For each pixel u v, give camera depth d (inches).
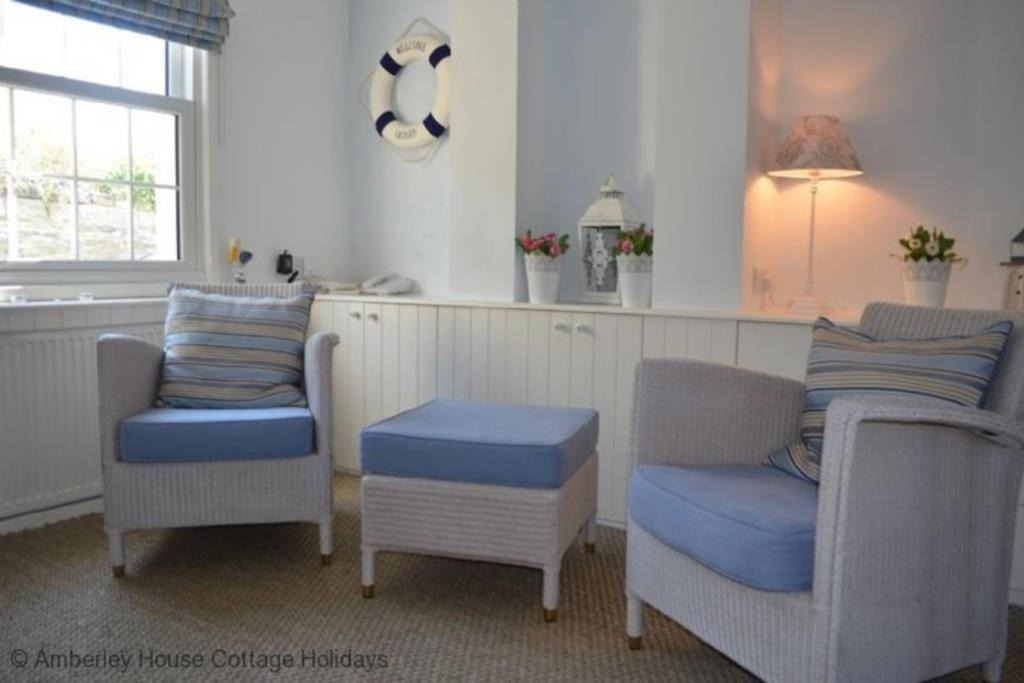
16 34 103.1
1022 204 98.3
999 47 98.5
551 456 76.9
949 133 102.3
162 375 99.0
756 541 56.8
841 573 54.7
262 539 101.0
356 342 127.3
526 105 121.7
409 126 136.7
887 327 75.0
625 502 106.3
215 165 124.6
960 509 61.2
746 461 74.9
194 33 118.5
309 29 138.1
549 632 76.7
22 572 88.4
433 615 80.0
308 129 139.0
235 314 101.8
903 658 59.0
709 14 101.9
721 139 102.2
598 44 122.6
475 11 121.7
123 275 115.1
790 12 111.5
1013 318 66.6
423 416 89.0
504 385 114.3
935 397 63.6
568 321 108.3
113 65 114.0
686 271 105.7
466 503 79.0
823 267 111.3
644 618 79.7
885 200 107.0
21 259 104.9
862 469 55.1
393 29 139.5
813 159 100.5
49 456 103.7
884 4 105.5
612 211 115.1
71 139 109.3
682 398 73.2
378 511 81.9
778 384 75.7
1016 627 78.6
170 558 93.8
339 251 145.6
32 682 65.8
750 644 59.6
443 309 118.3
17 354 99.3
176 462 87.2
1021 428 57.6
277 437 88.9
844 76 108.5
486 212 122.4
